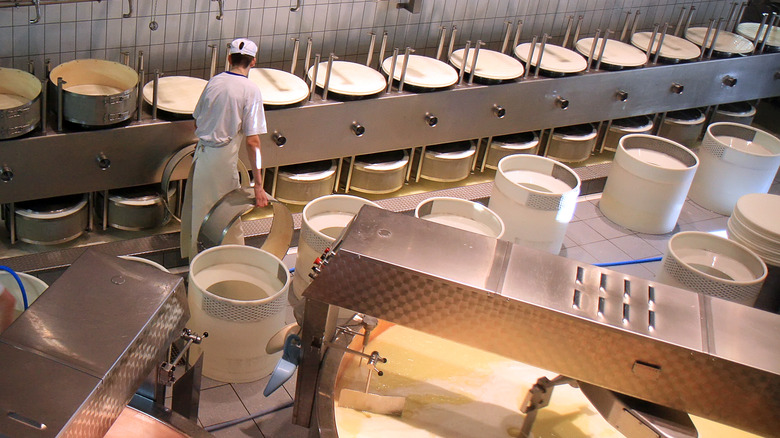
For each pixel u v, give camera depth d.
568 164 7.13
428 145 6.33
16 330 2.34
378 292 2.90
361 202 5.11
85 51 5.11
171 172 4.96
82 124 4.64
